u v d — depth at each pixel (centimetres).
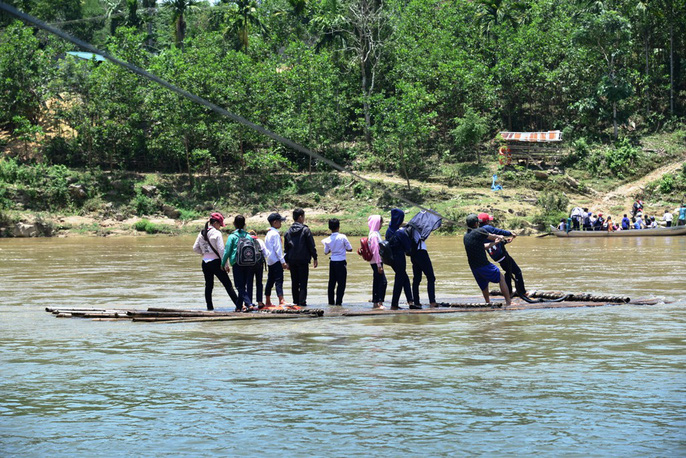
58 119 7331
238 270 1402
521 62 7725
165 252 3753
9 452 558
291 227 1492
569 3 8719
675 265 2569
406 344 1029
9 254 3588
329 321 1286
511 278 1535
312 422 635
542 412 661
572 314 1348
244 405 696
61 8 7881
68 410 686
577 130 7994
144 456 545
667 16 8088
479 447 558
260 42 8456
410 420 638
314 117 7438
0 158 6900
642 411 661
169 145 7156
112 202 6650
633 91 7550
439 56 8019
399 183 6962
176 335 1133
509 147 7231
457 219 5728
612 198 6594
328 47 8362
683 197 6388
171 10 8825
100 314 1348
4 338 1112
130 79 7075
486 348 991
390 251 1417
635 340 1046
